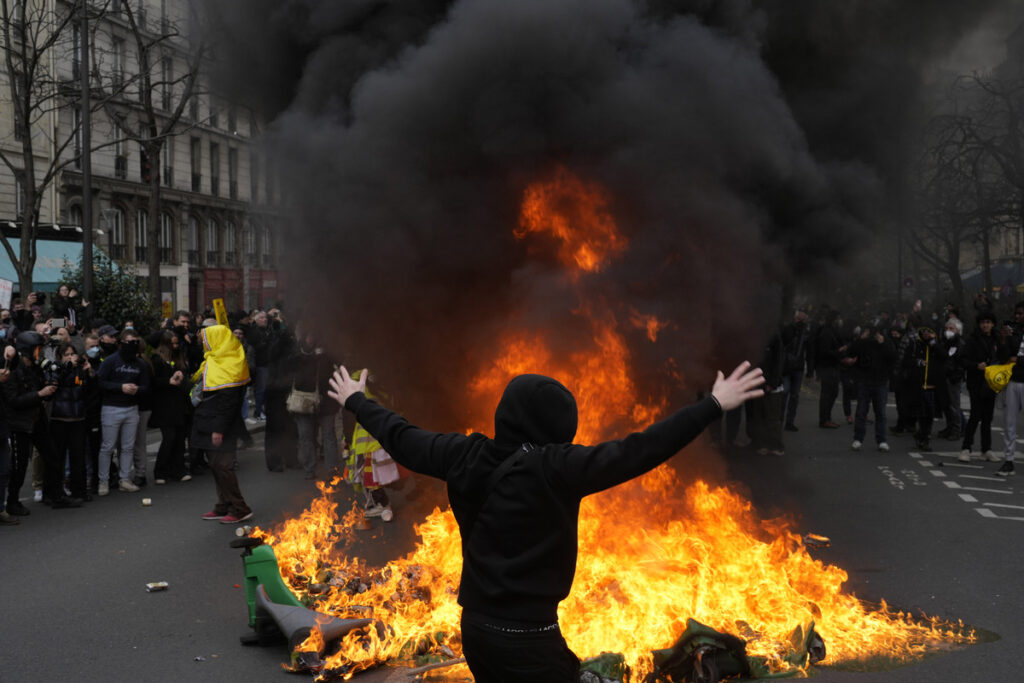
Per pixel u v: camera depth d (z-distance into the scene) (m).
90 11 20.59
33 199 20.12
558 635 2.70
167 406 10.09
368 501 7.90
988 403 11.20
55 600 5.84
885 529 7.49
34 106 20.22
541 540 2.68
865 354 11.95
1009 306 29.33
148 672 4.61
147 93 21.47
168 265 39.91
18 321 13.98
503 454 2.78
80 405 8.94
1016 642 4.88
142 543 7.36
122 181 35.69
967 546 6.96
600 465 2.64
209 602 5.80
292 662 4.58
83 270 17.56
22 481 8.41
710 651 4.21
